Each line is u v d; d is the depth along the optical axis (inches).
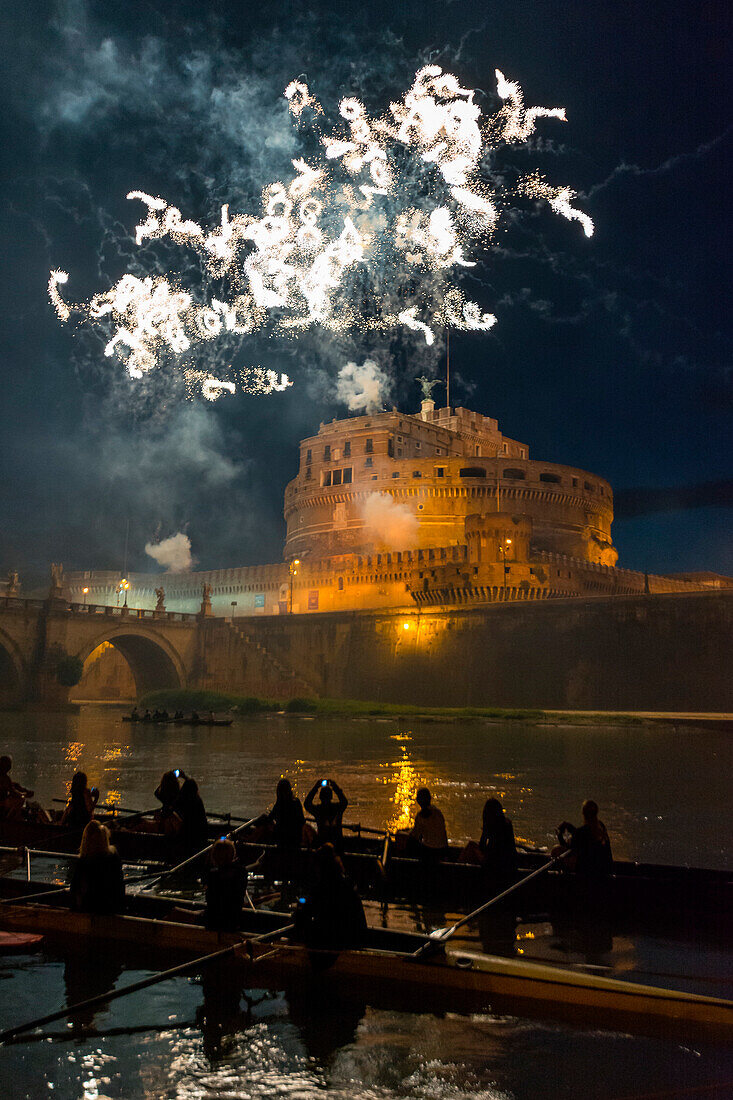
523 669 3134.8
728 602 2691.9
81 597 5654.5
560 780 1151.0
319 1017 365.7
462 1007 373.7
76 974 412.8
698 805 935.7
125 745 1775.3
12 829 668.1
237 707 3390.7
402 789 1053.2
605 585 3969.0
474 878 530.9
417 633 3459.6
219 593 5022.1
